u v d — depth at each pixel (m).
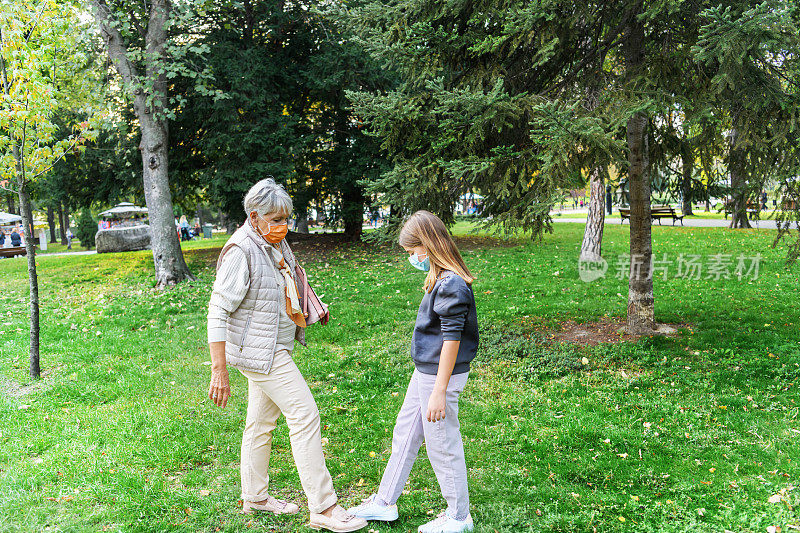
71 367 5.73
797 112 4.82
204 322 7.81
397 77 13.34
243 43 13.80
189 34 13.61
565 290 9.25
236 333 2.75
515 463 3.60
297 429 2.82
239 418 4.30
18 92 5.25
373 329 7.16
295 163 14.37
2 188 5.43
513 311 7.97
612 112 4.67
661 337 6.29
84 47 9.28
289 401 2.80
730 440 3.88
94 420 4.31
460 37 5.45
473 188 5.69
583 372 5.38
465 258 12.82
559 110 4.38
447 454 2.74
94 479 3.36
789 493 3.14
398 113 5.27
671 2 4.46
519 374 5.36
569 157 4.66
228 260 2.68
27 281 11.98
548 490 3.25
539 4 4.71
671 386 4.95
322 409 4.60
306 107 15.00
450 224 6.02
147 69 10.47
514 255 12.88
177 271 11.03
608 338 6.43
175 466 3.55
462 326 2.61
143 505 3.08
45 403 4.71
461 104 4.88
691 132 5.39
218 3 13.12
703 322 7.00
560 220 23.45
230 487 3.29
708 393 4.76
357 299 9.09
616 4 5.43
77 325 7.69
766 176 5.26
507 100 4.96
